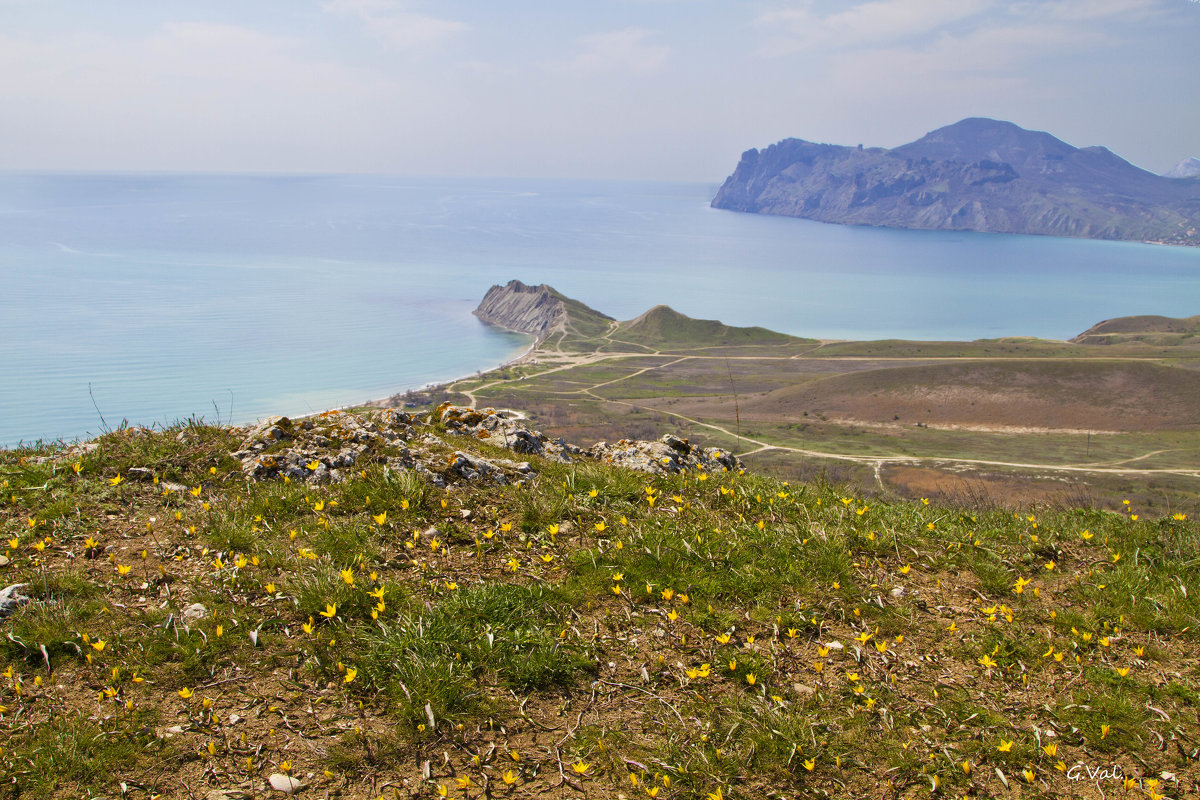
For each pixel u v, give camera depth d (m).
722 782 4.77
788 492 9.44
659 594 6.81
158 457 8.91
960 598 7.32
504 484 9.06
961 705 5.66
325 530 7.34
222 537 7.04
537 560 7.29
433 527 7.69
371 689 5.33
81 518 7.32
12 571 6.30
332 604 5.96
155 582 6.35
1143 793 4.93
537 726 5.18
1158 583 7.54
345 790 4.50
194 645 5.56
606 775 4.79
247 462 9.03
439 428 11.23
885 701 5.68
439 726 5.05
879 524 8.57
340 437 9.77
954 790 4.89
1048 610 7.09
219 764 4.61
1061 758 5.21
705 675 5.70
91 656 5.29
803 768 4.99
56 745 4.52
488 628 5.91
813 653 6.23
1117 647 6.52
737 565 7.32
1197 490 121.12
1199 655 6.43
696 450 12.17
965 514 9.52
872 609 6.89
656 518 8.16
